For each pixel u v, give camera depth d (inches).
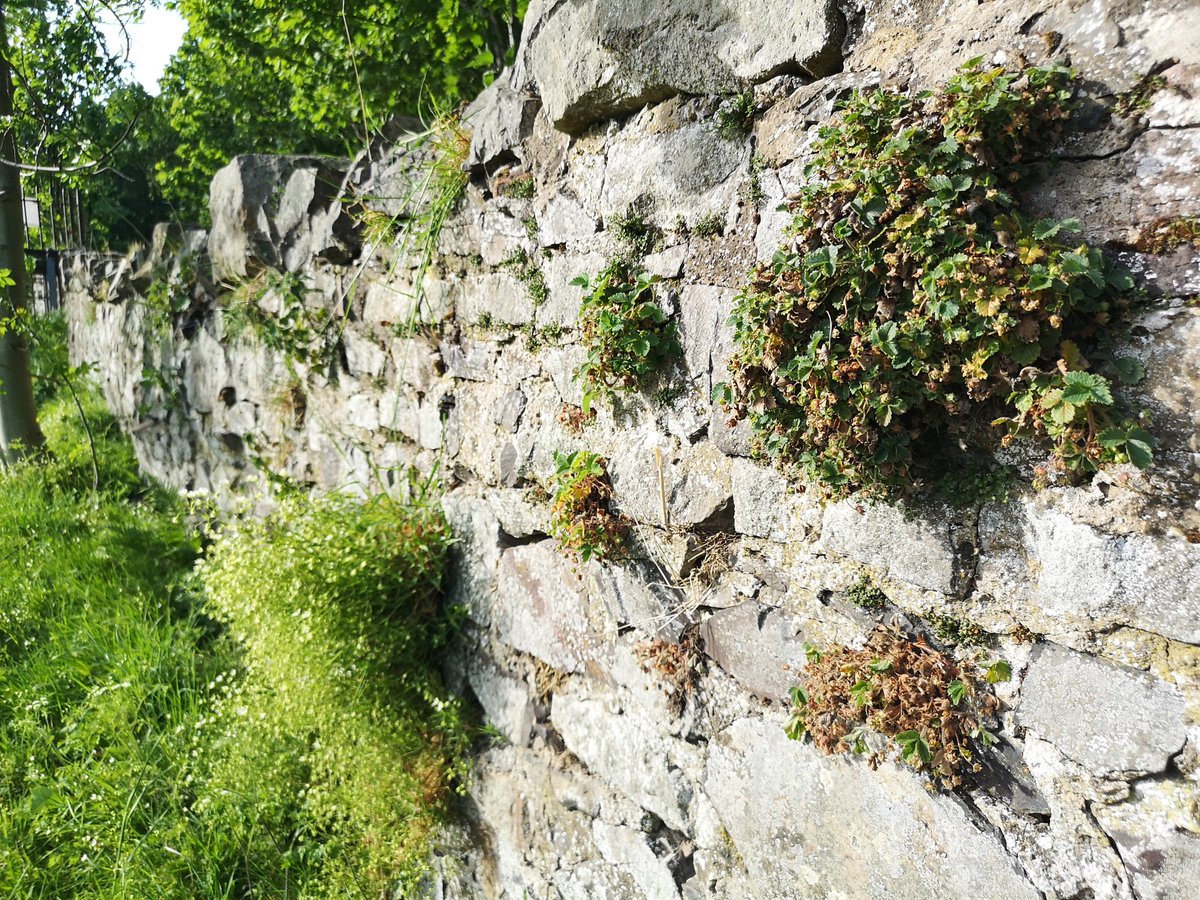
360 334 143.7
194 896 113.4
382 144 139.3
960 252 52.1
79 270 290.0
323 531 119.5
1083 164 50.7
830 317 59.5
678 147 77.7
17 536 189.0
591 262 89.0
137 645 150.7
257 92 361.7
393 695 113.6
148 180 484.1
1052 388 48.9
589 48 82.9
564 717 96.9
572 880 93.0
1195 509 46.4
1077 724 51.6
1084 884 51.4
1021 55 53.0
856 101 58.4
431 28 225.0
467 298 114.3
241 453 190.5
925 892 59.4
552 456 97.7
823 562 66.9
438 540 118.3
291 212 157.8
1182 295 46.9
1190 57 46.3
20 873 114.7
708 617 78.0
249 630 125.8
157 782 126.5
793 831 69.0
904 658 60.1
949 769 56.9
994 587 55.9
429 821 112.7
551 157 96.3
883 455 57.9
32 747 132.9
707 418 76.7
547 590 99.9
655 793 82.9
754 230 71.6
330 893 111.6
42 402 307.9
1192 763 46.8
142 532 194.9
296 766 123.6
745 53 70.7
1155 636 48.4
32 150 235.5
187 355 207.6
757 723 72.6
